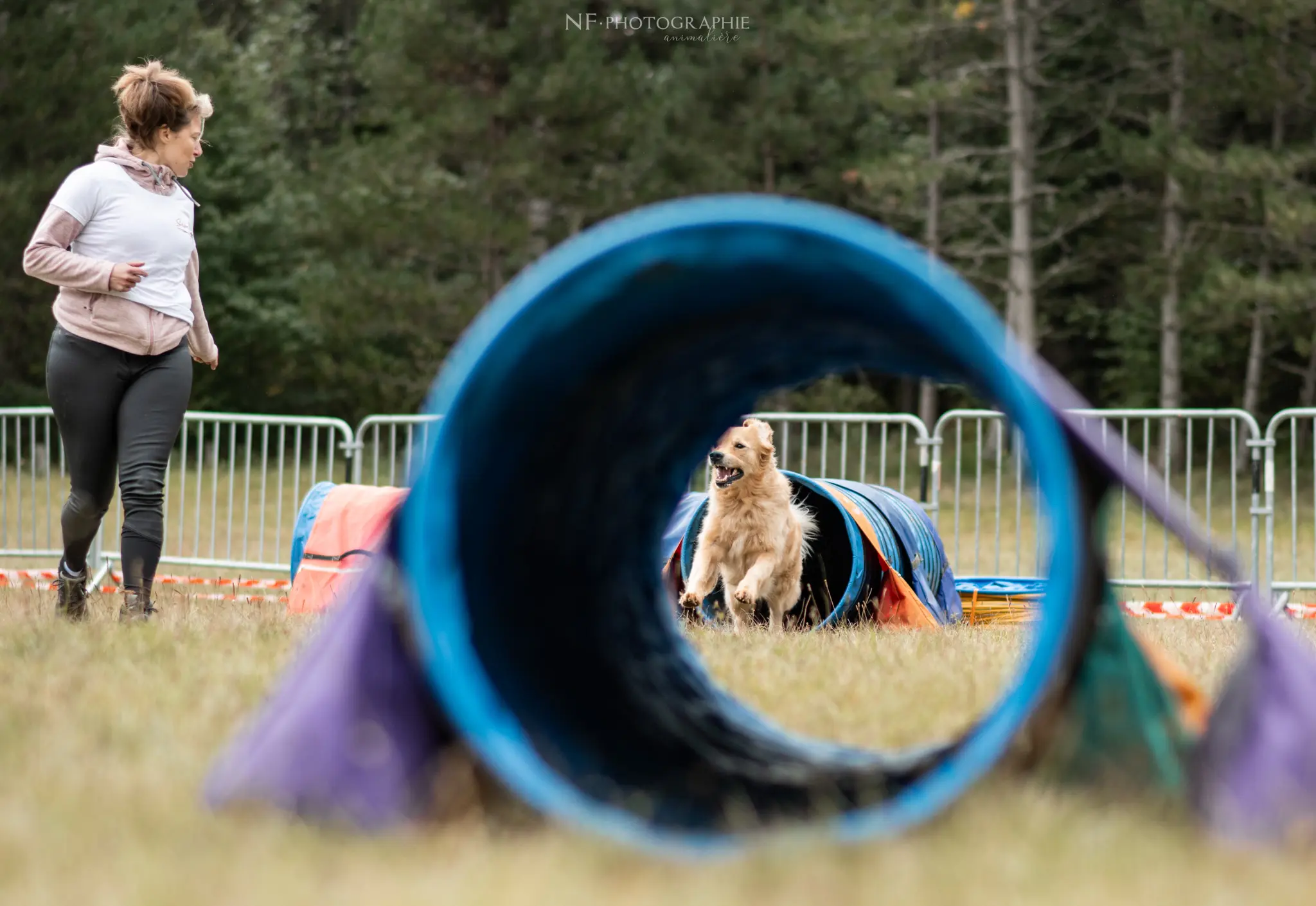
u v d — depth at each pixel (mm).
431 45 36562
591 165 39094
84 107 38062
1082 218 37594
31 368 40906
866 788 4531
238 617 9555
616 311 4613
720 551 12023
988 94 38938
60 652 7000
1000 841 3801
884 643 8844
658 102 37938
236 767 4238
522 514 5156
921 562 12281
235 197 44250
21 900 3352
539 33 37656
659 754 5102
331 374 43375
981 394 4965
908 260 3959
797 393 40375
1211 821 4074
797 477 12273
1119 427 23281
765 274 4477
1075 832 3943
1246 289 33062
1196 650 8641
